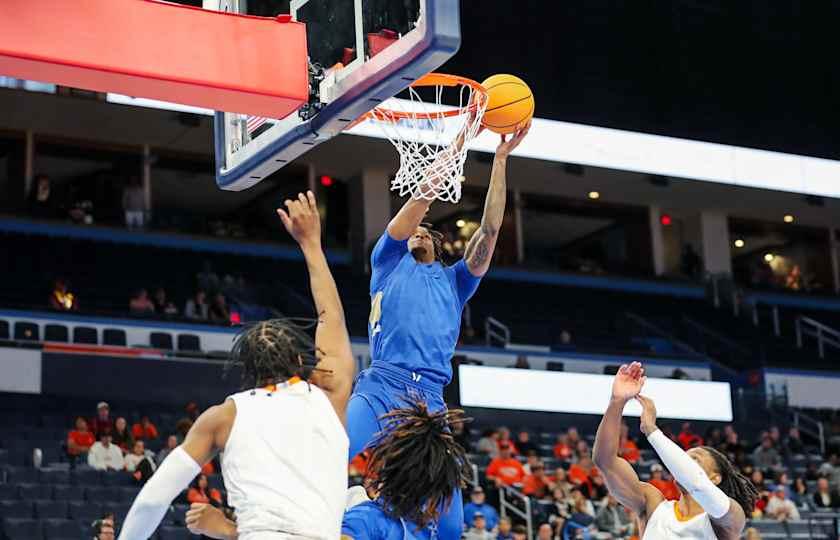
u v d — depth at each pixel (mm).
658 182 27734
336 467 3480
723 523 4555
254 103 5281
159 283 23672
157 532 13922
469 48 21109
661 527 4777
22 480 15281
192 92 5125
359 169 27109
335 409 3711
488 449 18562
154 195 28109
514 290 27578
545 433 21359
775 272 33094
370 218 26828
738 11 23641
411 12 4977
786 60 24297
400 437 3941
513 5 21656
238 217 29047
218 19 5156
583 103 22562
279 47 5262
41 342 18906
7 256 22906
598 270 29047
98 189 26156
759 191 28625
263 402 3473
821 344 28203
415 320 5059
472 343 23734
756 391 25031
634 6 22844
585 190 28656
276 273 25469
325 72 5375
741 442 21672
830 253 32125
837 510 18750
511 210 28844
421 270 5180
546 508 15867
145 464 15719
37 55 4738
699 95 23625
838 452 22938
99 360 18922
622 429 19453
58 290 21344
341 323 3896
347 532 3834
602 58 22641
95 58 4848
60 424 17984
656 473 17375
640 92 23078
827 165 26578
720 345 26359
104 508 14719
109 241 24328
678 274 30078
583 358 23953
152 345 20391
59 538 14133
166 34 5016
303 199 4066
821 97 24734
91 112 23562
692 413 22516
